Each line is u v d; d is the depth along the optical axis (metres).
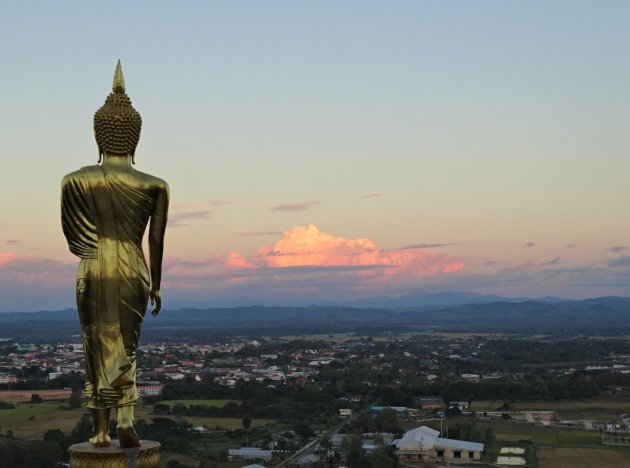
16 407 177.12
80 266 26.31
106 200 26.05
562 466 139.62
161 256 26.94
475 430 162.50
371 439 160.50
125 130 26.45
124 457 25.16
